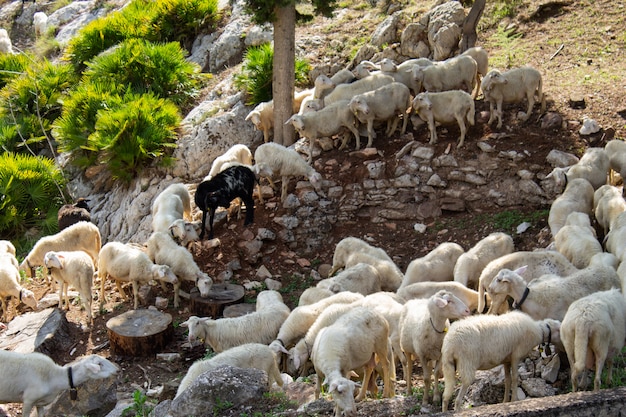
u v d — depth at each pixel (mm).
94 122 18516
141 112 17328
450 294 7645
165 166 17188
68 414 9133
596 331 7098
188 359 10734
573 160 12844
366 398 8586
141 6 23812
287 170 13695
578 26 17938
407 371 8391
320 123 14328
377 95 14062
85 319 11984
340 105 14258
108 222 17375
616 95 14539
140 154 17219
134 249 12047
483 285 9750
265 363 8641
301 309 9742
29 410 8711
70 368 8945
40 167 18312
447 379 7184
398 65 16312
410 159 13898
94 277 13445
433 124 13977
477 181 13328
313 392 8461
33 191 17859
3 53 26109
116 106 18000
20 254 17047
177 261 12008
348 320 8047
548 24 18312
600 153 12227
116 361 10758
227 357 8484
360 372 8758
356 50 18672
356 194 13789
